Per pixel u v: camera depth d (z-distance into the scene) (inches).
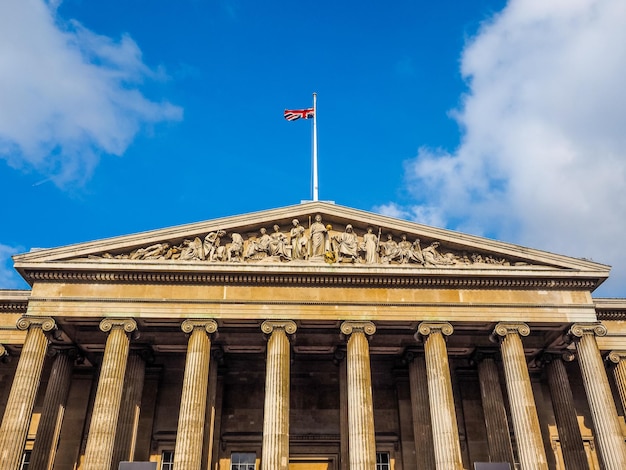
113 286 1652.3
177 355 1987.0
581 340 1647.4
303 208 1747.0
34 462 1635.1
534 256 1713.8
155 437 1859.0
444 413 1531.7
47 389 1748.3
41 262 1632.6
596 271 1691.7
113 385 1526.8
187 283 1663.4
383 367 2021.4
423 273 1664.6
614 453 1491.1
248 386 1978.3
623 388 1776.6
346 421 1726.1
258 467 1860.2
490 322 1657.2
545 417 1926.7
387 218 1740.9
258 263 1654.8
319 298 1658.5
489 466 1418.6
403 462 1861.5
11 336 1820.9
